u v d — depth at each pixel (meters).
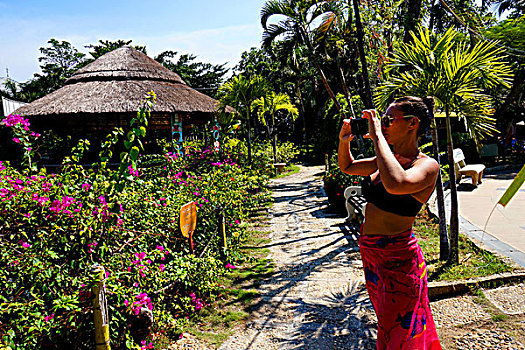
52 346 3.03
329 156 15.27
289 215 9.89
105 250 3.60
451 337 3.69
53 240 3.45
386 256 2.23
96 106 14.43
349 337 3.85
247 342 3.80
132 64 17.17
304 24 10.56
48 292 3.09
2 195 3.50
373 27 9.16
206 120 19.88
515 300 4.32
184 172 7.37
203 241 5.84
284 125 37.19
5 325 2.78
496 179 13.73
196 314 4.34
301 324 4.14
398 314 2.21
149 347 3.50
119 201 3.92
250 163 13.96
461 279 4.75
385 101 5.40
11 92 38.31
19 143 4.39
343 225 8.41
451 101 5.03
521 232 7.03
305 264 6.05
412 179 2.02
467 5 7.27
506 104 16.14
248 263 6.14
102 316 2.95
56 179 3.97
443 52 4.89
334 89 21.92
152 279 3.83
